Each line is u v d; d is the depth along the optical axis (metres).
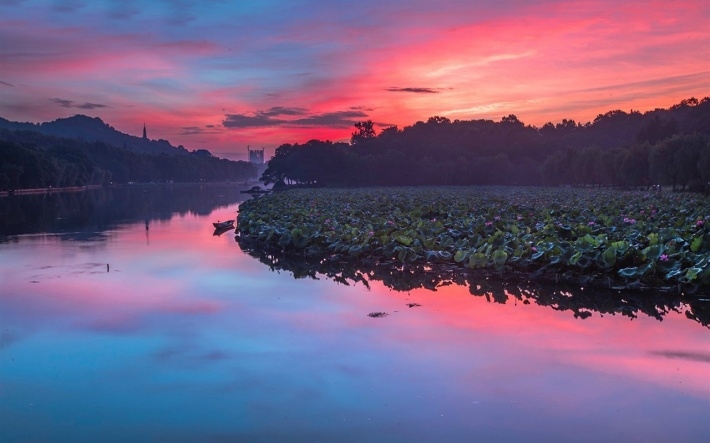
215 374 9.77
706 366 9.77
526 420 7.93
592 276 15.56
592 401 8.48
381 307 14.00
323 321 12.84
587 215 28.41
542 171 118.12
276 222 28.33
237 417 8.19
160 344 11.38
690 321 12.45
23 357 10.73
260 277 18.31
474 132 166.50
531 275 16.45
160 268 20.30
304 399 8.73
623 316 12.91
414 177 135.38
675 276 14.46
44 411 8.47
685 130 127.38
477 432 7.62
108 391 9.16
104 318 13.34
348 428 7.80
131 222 42.69
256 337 11.73
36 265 21.16
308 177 138.00
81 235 32.62
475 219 26.23
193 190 145.25
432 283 16.83
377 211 33.94
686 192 61.03
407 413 8.20
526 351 10.62
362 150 161.12
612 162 87.94
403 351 10.73
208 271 19.58
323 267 20.05
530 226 25.28
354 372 9.74
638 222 22.66
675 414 8.02
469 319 12.80
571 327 12.10
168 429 7.88
